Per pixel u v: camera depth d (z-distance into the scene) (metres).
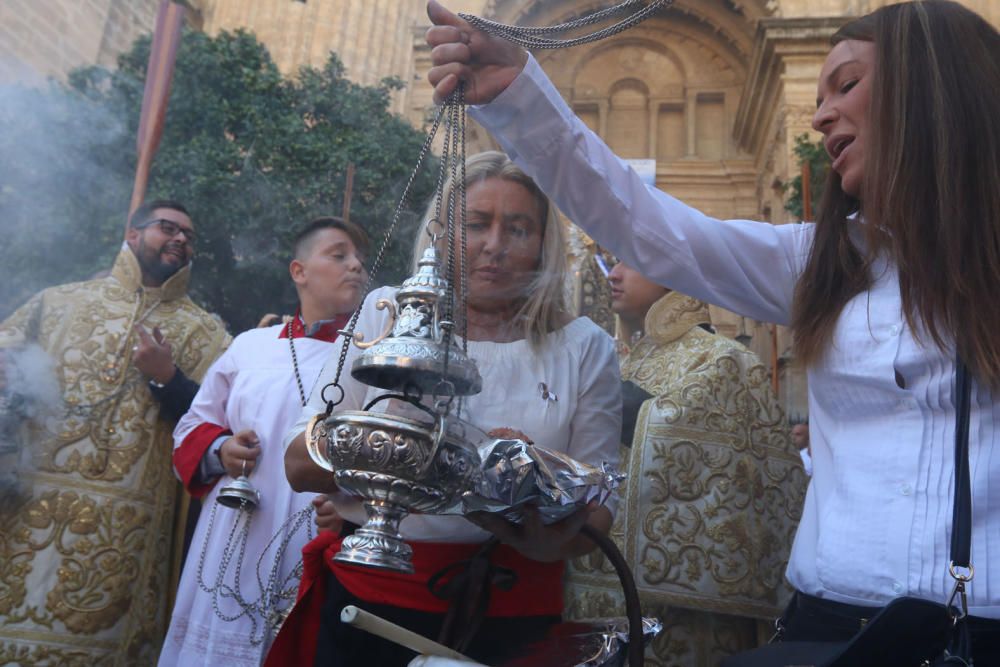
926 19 1.45
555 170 1.65
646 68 22.45
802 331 1.52
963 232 1.30
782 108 17.45
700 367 2.78
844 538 1.35
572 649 1.39
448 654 1.17
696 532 2.51
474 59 1.55
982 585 1.19
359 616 1.11
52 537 3.03
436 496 1.19
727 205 20.84
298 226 9.01
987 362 1.23
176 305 3.61
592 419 1.72
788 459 2.79
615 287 3.24
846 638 1.32
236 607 2.58
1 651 2.90
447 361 1.20
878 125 1.43
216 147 9.08
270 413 2.80
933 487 1.28
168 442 3.35
